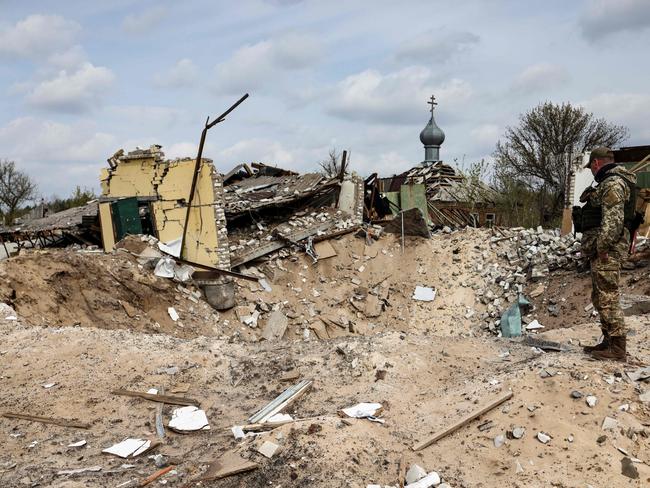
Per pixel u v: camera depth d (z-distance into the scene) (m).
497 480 4.42
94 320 12.41
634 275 12.59
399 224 18.38
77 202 38.25
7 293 11.20
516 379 5.65
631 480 4.25
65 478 4.84
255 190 21.91
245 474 4.67
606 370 5.52
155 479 4.77
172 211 16.83
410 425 5.43
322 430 5.06
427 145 39.59
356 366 6.86
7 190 39.94
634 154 17.34
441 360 7.02
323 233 18.41
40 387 6.69
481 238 17.66
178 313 14.14
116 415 6.18
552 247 15.77
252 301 15.63
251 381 6.98
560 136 32.28
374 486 4.41
